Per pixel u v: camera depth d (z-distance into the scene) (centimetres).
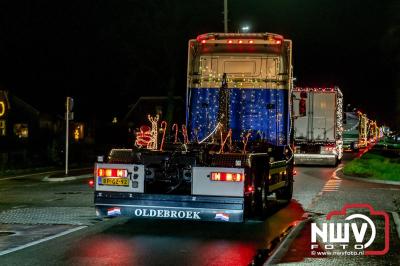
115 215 1145
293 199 1762
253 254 968
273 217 1395
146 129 1941
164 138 1573
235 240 1094
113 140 6100
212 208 1102
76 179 2550
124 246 1028
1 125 5144
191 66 1648
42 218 1348
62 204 1611
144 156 1159
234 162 1105
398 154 4700
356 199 1744
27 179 2538
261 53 1605
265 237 1129
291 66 1630
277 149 1593
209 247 1026
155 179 1158
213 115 1625
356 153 5628
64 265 879
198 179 1109
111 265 881
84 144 4550
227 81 1619
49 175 2623
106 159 1176
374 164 2945
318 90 3338
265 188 1336
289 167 1678
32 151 3662
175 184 1150
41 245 1031
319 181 2411
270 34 1612
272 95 1605
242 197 1090
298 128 3353
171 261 911
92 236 1128
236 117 1611
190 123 1638
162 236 1134
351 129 5831
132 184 1138
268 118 1603
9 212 1448
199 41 1641
